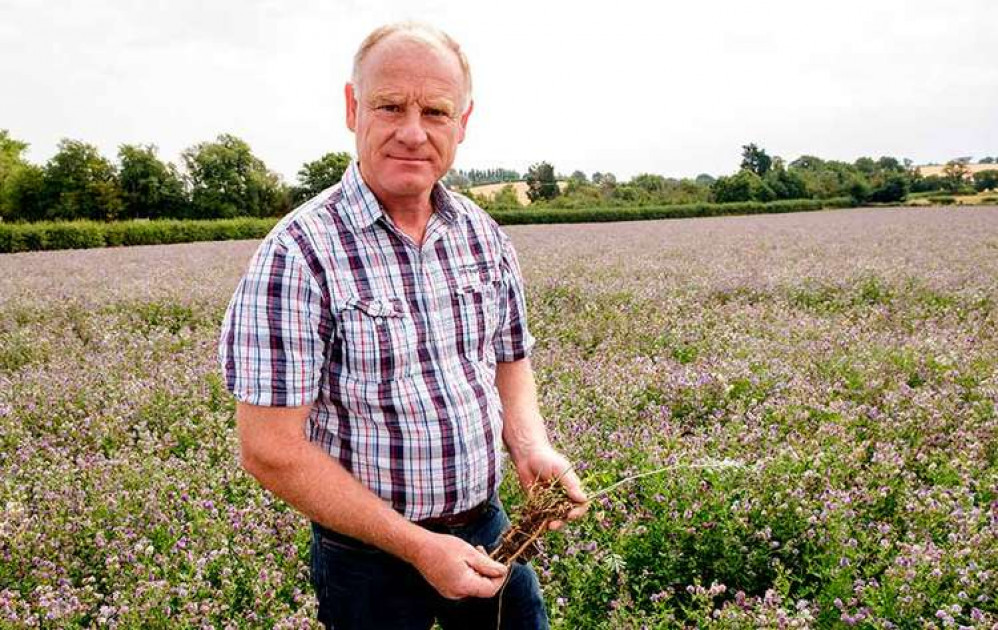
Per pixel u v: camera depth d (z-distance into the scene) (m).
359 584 2.30
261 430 1.95
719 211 63.53
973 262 15.91
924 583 3.52
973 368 7.40
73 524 4.31
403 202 2.09
